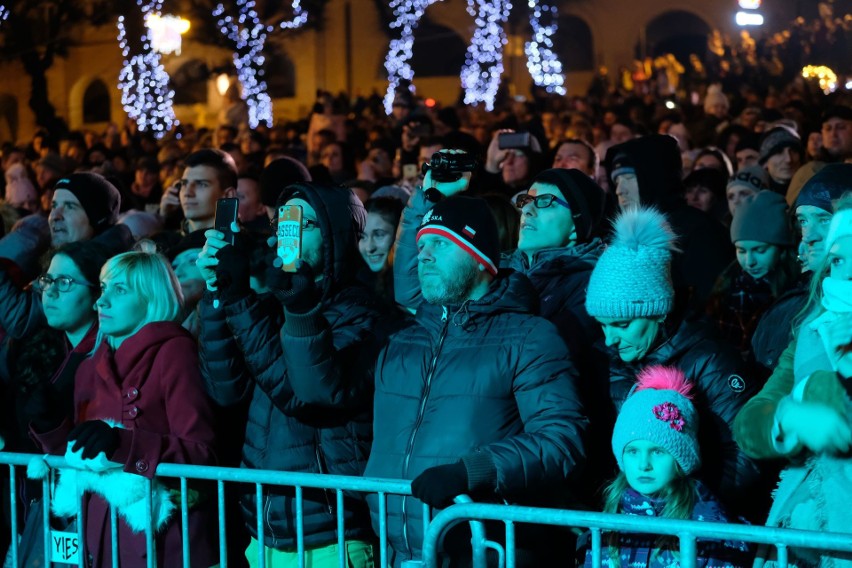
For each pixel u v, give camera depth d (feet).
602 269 10.36
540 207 12.78
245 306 10.91
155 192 30.22
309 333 10.45
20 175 28.02
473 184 14.84
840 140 24.88
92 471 11.48
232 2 87.04
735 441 9.64
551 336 10.19
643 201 15.92
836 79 55.57
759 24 72.59
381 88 90.22
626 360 10.54
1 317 14.52
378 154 29.73
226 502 12.00
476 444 10.00
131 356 11.81
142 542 11.49
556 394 9.99
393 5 88.58
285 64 91.30
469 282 10.38
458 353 10.27
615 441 9.78
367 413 11.33
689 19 85.35
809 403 8.36
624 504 9.82
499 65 78.95
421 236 10.54
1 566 14.01
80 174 17.33
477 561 9.32
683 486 9.64
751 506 10.51
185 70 88.33
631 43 85.40
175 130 70.79
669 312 10.39
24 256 18.29
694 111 45.73
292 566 11.38
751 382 10.29
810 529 8.44
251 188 21.25
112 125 52.54
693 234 15.76
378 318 11.77
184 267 13.97
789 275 13.75
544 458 9.57
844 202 8.96
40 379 13.69
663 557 9.57
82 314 13.42
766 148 22.00
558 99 56.54
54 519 12.10
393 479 9.74
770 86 51.93
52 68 91.71
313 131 44.68
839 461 8.49
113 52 90.43
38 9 90.84
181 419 11.60
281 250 10.85
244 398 11.59
